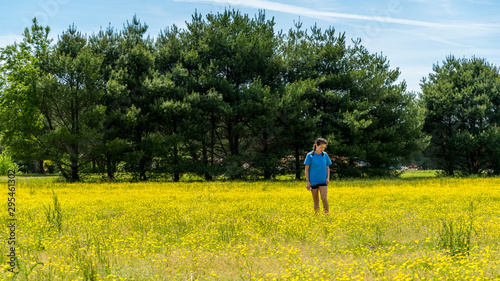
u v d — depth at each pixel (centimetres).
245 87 3169
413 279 410
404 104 3494
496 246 566
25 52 3064
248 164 3203
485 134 3675
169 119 3084
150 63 3167
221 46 3359
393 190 1747
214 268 491
